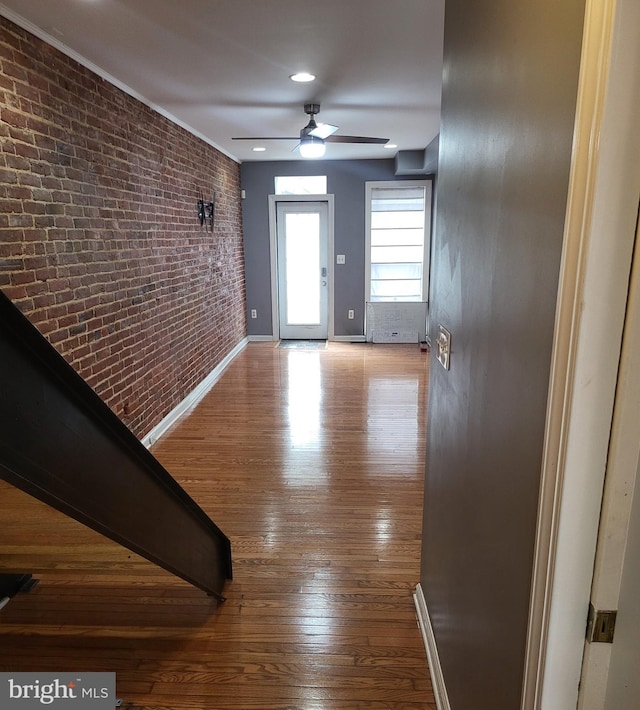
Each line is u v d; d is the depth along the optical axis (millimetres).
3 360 924
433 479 1811
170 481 1622
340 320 7141
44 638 1916
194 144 4762
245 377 5410
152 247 3773
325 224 6898
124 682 1727
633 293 684
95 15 2271
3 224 2201
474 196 1239
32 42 2383
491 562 1117
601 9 625
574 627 818
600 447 739
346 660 1815
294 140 5211
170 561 1666
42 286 2461
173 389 4203
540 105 829
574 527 773
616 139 642
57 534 1935
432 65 2977
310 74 3119
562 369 743
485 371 1151
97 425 1239
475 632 1253
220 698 1670
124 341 3316
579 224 688
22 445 973
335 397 4715
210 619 2010
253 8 2223
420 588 2061
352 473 3199
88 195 2875
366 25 2408
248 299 7109
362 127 4684
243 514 2734
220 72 3062
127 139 3367
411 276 6996
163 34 2488
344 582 2213
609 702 825
